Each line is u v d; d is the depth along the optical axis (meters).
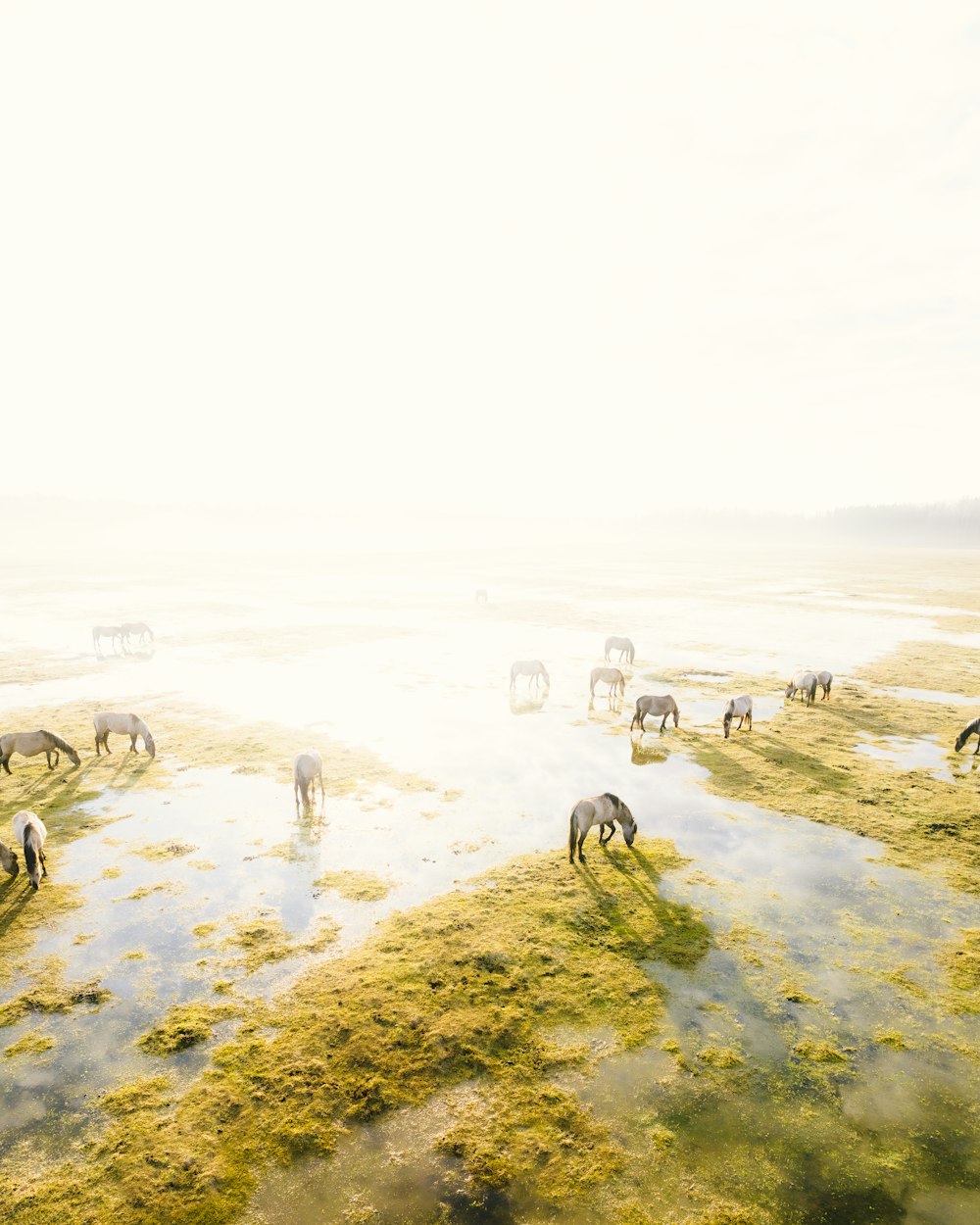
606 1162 7.18
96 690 27.58
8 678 29.47
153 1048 8.66
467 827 15.23
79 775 18.06
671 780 18.11
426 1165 7.14
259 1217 6.59
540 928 11.36
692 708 25.34
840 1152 7.33
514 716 24.16
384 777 18.16
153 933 11.11
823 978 10.16
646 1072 8.38
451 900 12.23
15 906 11.84
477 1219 6.59
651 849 14.25
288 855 13.84
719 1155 7.29
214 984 9.88
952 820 15.55
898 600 58.53
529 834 14.95
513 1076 8.30
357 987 9.83
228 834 14.73
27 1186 6.88
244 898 12.21
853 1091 8.13
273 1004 9.48
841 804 16.53
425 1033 8.96
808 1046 8.83
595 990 9.84
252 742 20.98
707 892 12.57
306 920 11.54
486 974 10.16
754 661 33.94
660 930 11.34
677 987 9.93
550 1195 6.84
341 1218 6.58
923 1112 7.84
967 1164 7.22
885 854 14.02
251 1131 7.51
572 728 22.75
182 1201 6.73
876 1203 6.78
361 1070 8.34
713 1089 8.13
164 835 14.64
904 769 18.84
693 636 40.72
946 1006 9.55
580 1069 8.41
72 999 9.53
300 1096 7.96
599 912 11.86
